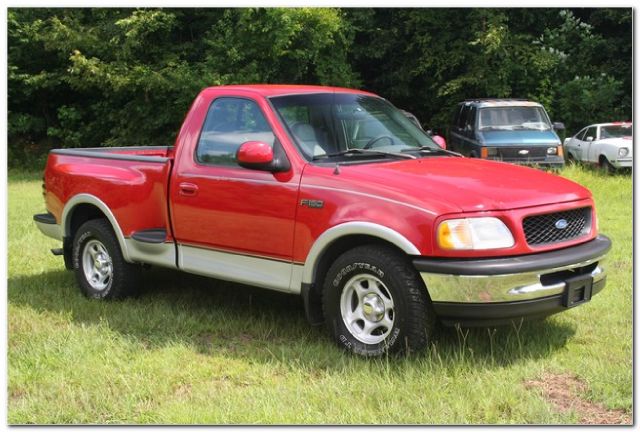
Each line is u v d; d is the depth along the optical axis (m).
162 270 7.56
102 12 20.22
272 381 4.52
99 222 6.59
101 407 4.18
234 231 5.44
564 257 4.69
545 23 23.20
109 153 6.77
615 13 22.14
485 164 5.53
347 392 4.28
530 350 4.89
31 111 23.61
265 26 18.66
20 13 21.42
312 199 4.96
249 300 6.39
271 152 5.12
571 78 22.88
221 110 5.77
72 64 20.98
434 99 23.09
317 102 5.67
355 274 4.85
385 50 22.20
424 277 4.50
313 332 5.45
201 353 5.05
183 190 5.78
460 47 21.64
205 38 20.11
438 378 4.40
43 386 4.48
